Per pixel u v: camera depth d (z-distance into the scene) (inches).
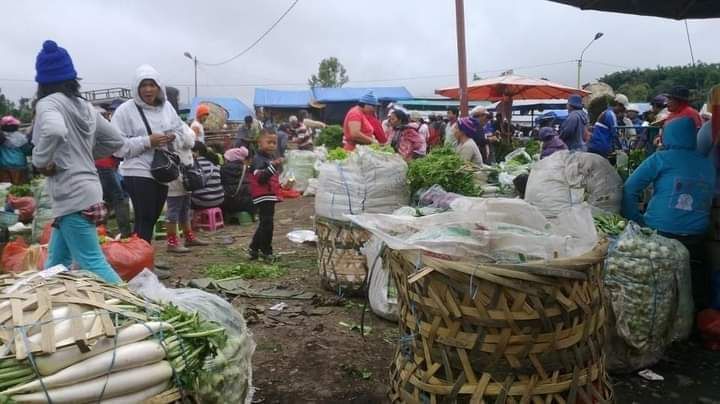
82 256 151.5
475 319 93.1
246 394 103.8
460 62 402.0
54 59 144.6
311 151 534.0
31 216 287.1
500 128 519.2
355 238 191.8
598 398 99.3
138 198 212.1
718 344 157.6
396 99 1205.1
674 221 164.6
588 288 97.0
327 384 135.6
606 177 172.7
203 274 230.1
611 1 229.0
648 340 138.9
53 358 72.2
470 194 202.1
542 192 169.0
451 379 97.0
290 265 245.1
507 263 95.0
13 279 90.0
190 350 83.4
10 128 350.3
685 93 205.2
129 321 80.0
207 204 333.7
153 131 209.5
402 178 197.6
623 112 426.6
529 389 93.7
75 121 147.0
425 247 100.5
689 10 241.4
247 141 463.5
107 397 74.5
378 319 176.9
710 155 180.7
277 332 166.1
